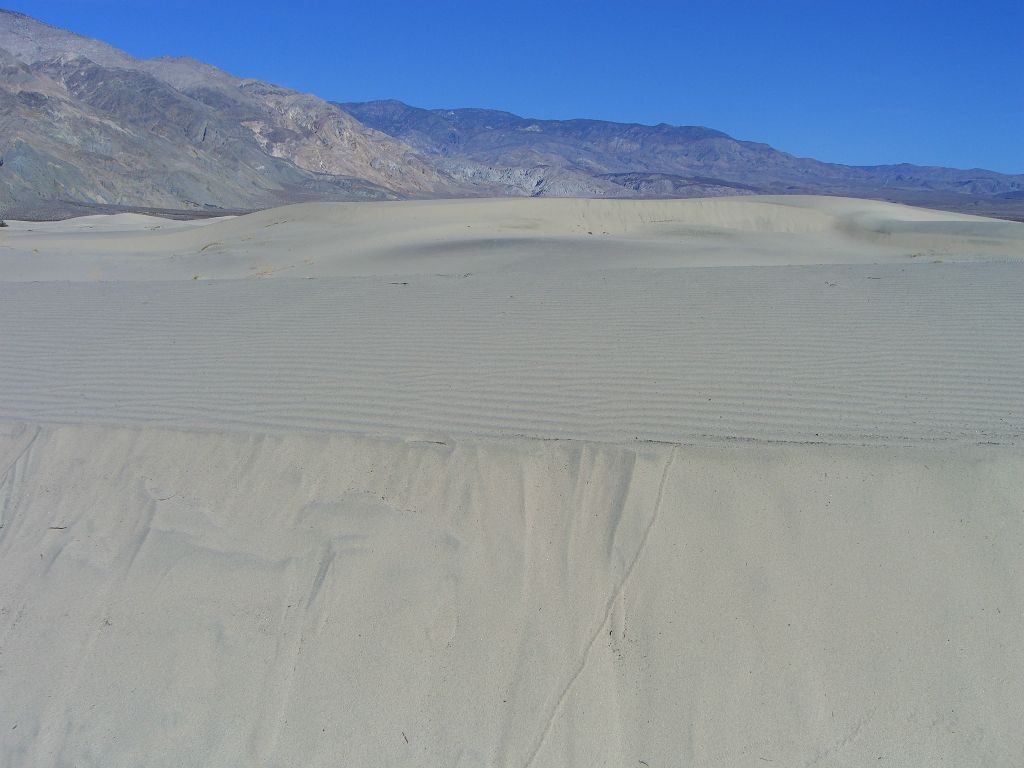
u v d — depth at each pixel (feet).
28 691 17.63
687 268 42.55
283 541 19.71
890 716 15.17
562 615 17.42
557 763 15.39
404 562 18.76
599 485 19.72
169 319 33.96
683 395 23.12
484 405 23.35
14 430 24.21
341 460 21.40
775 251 73.56
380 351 28.19
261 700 16.88
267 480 21.30
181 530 20.43
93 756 16.48
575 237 85.76
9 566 20.22
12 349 30.53
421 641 17.28
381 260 69.10
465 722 16.07
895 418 21.07
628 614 17.24
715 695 15.83
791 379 23.79
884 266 41.73
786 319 29.50
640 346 27.20
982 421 20.62
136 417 24.31
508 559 18.57
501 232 97.09
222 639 17.95
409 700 16.47
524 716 16.02
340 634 17.63
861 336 27.12
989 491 18.11
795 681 15.80
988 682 15.31
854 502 18.37
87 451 23.12
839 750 14.90
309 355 28.22
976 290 33.06
